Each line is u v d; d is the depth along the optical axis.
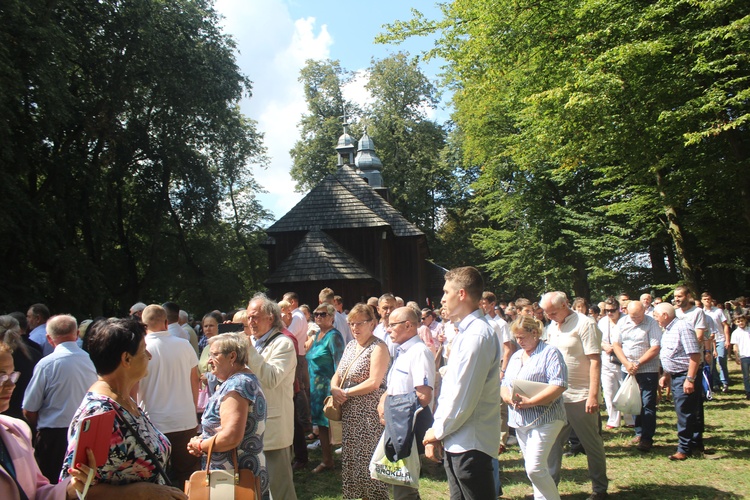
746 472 6.61
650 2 13.20
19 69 18.89
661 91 12.84
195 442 3.76
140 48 25.38
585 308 10.40
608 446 8.24
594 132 14.32
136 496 2.75
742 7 12.04
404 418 4.61
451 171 46.00
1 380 2.65
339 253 24.22
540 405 4.94
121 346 2.97
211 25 29.94
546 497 4.86
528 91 15.36
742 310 13.44
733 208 16.86
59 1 21.11
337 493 6.59
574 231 27.52
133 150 28.58
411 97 46.91
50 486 2.66
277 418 4.98
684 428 7.29
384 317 8.29
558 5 13.87
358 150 42.31
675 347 7.50
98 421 2.65
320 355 7.72
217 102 29.62
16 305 19.70
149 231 30.95
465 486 3.90
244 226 43.88
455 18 14.77
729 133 14.27
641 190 19.39
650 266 26.03
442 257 48.47
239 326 5.73
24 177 22.59
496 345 4.00
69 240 24.56
